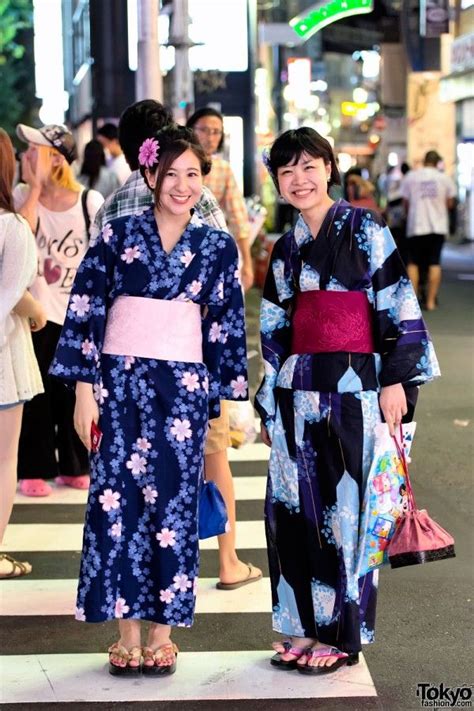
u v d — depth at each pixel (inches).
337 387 143.3
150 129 164.4
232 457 279.6
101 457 144.1
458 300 587.8
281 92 1220.5
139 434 144.0
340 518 143.9
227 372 150.3
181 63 463.5
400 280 144.3
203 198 168.9
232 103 772.0
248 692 143.1
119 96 772.0
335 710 137.7
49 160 220.1
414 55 1232.8
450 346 430.3
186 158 141.1
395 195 589.9
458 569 192.4
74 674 149.5
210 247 145.0
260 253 591.8
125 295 144.6
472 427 299.6
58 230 225.9
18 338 177.0
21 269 170.7
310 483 145.9
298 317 146.7
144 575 146.2
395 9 1475.1
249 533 215.6
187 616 145.8
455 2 1031.6
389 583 185.5
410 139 1245.1
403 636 161.9
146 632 164.1
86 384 144.5
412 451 275.1
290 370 146.9
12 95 1402.6
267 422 150.5
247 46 759.7
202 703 139.9
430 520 143.3
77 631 165.8
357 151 1894.7
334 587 145.6
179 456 144.5
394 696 141.8
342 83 2292.1
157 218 144.3
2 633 165.0
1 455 179.5
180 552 145.2
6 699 141.5
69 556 202.1
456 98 1013.8
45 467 234.4
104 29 769.6
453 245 1091.3
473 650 156.6
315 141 143.2
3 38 1354.6
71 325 145.3
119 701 140.7
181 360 144.8
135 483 144.7
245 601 178.2
